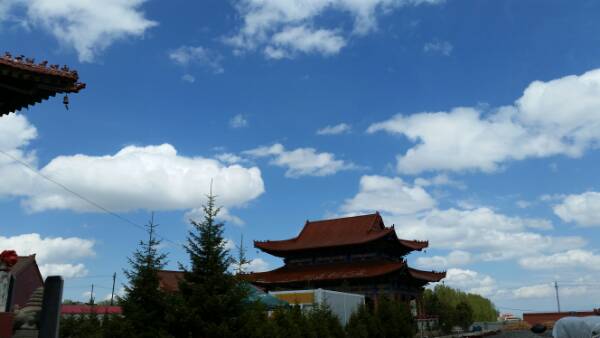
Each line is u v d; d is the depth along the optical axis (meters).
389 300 58.12
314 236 85.44
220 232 30.48
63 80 13.77
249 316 29.97
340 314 50.84
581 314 133.12
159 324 28.78
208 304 28.34
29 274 69.88
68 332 35.94
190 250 30.22
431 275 81.25
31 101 14.64
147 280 29.78
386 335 52.72
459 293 164.50
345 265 79.19
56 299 7.06
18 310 23.92
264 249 84.81
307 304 47.56
